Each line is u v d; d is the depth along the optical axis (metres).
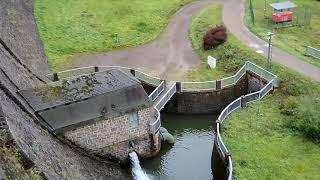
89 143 42.03
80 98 41.50
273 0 81.44
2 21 55.69
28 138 33.06
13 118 32.97
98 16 76.25
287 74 54.16
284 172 39.50
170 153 48.59
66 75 57.69
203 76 57.88
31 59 57.00
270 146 42.97
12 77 43.34
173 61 62.28
